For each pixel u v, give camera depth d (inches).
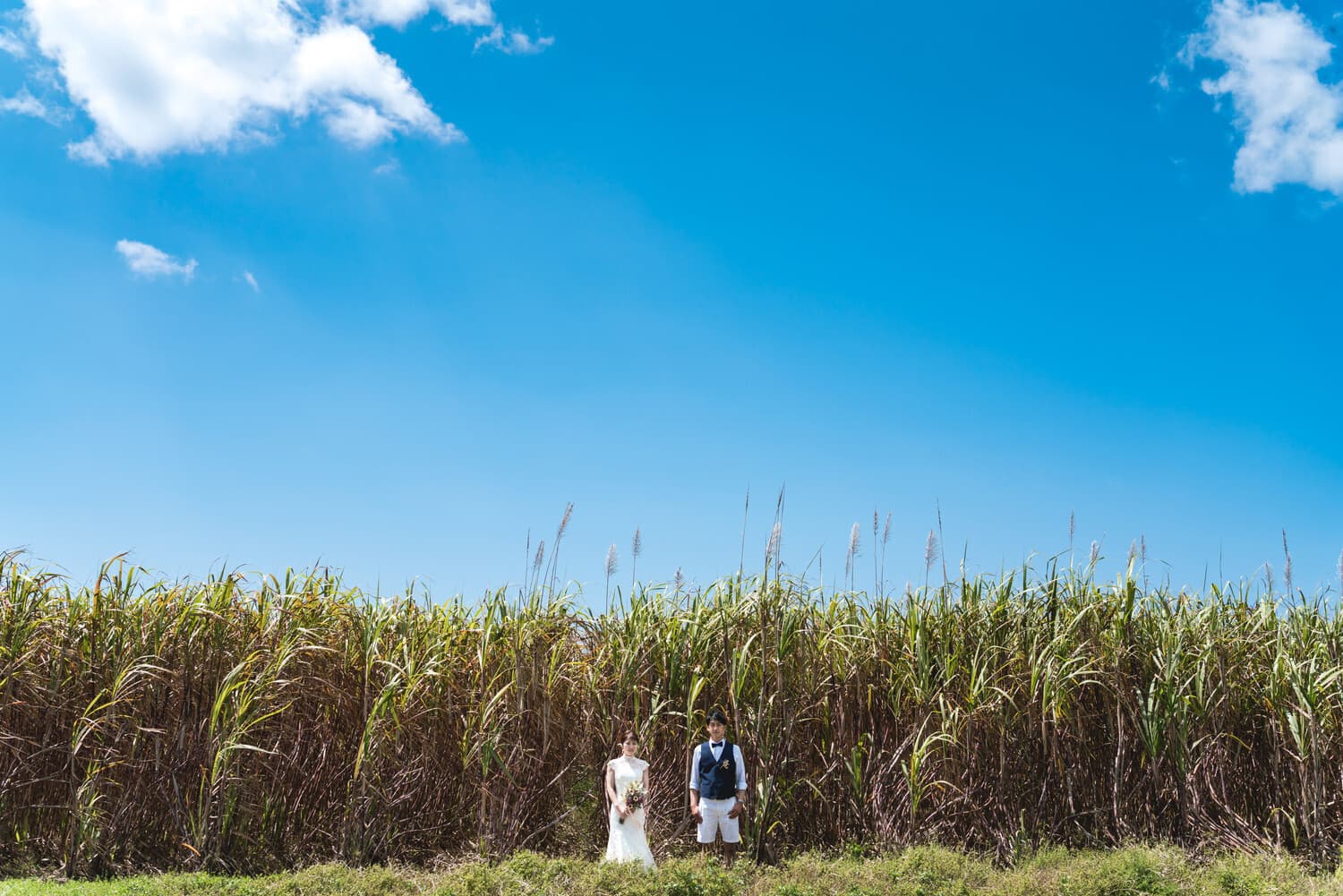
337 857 342.6
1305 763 351.3
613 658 393.4
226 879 302.0
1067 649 382.0
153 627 351.9
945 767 368.5
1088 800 370.6
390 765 359.6
